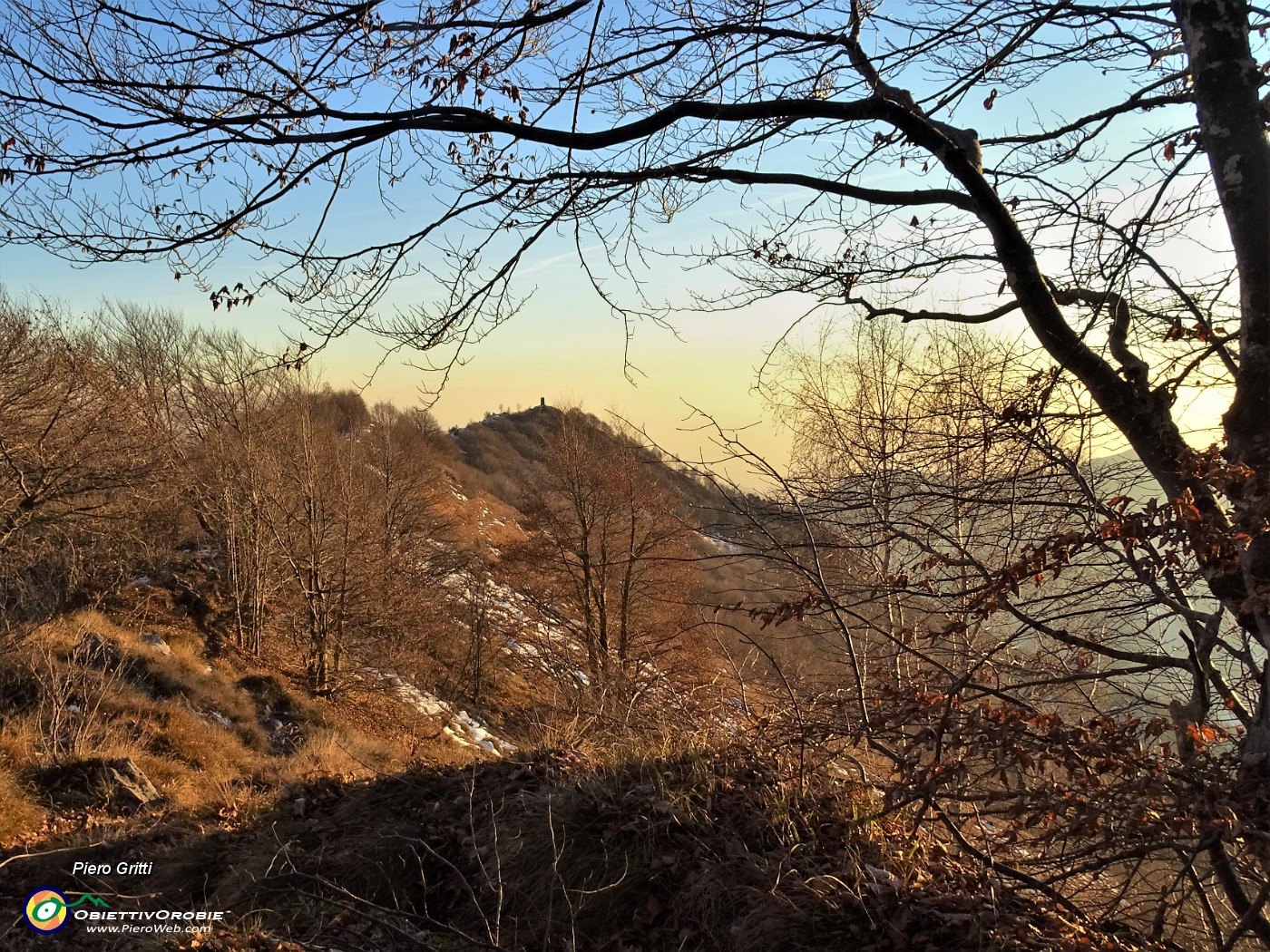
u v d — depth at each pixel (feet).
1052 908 11.55
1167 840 10.38
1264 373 10.07
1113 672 13.44
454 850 14.76
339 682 73.26
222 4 10.48
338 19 10.45
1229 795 9.91
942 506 17.13
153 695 50.88
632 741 16.84
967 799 11.57
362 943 12.73
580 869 13.08
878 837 13.06
